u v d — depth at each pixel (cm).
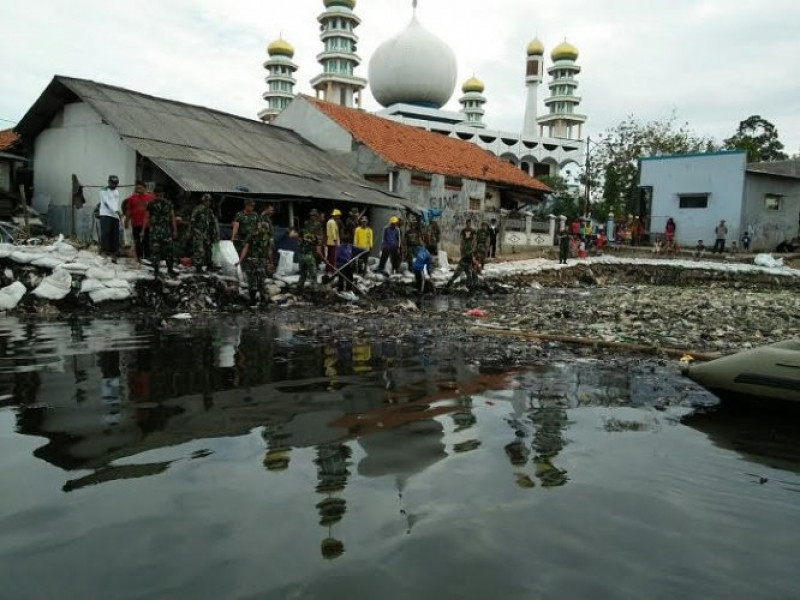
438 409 481
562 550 260
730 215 3105
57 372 564
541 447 398
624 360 725
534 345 802
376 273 1620
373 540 263
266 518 281
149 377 554
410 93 5334
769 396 493
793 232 3347
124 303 1034
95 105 1560
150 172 1589
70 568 236
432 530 273
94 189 1636
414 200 2284
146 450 367
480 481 335
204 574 233
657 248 3023
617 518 294
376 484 324
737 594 232
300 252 1266
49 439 384
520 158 6250
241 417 440
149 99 1834
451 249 2478
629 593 229
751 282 2255
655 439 425
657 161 3325
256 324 923
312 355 687
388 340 810
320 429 418
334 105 2545
